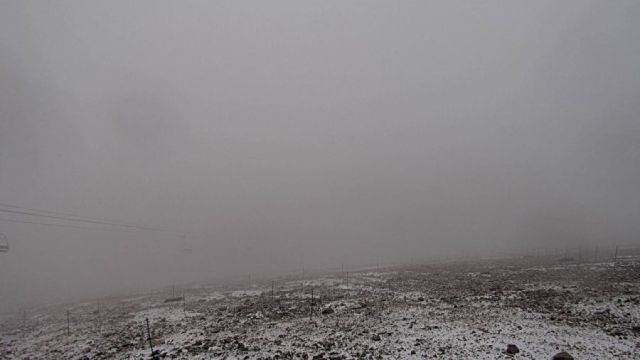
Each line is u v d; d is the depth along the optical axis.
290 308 24.81
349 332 17.45
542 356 12.90
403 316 19.86
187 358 15.41
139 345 18.62
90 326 26.25
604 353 12.91
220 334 19.17
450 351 13.86
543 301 21.06
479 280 31.33
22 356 19.91
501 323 17.14
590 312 18.11
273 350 15.57
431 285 30.47
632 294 21.05
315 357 14.23
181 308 29.80
